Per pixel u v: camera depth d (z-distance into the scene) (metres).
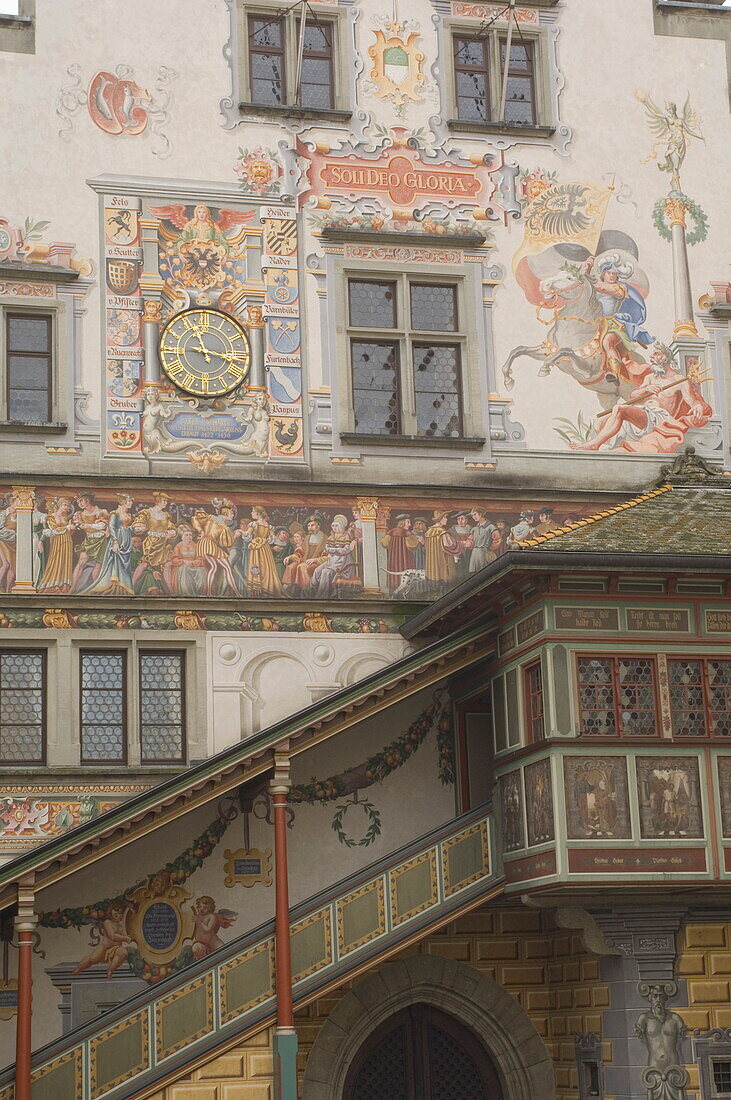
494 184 27.34
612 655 22.27
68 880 23.55
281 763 22.47
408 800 25.17
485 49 28.00
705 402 27.45
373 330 26.33
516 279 27.09
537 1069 24.97
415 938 22.77
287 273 26.11
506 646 23.34
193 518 24.95
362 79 27.14
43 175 25.36
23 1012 21.14
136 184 25.73
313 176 26.58
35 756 23.78
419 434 26.20
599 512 26.33
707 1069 23.03
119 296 25.31
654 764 22.02
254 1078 21.91
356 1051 24.34
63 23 25.95
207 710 24.41
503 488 26.17
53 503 24.45
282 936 22.02
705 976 23.38
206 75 26.45
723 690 22.61
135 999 21.75
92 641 24.17
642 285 27.62
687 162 28.34
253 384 25.59
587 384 26.98
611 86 28.31
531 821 22.30
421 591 25.59
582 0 28.52
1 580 24.02
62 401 24.73
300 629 25.02
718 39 29.05
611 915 23.09
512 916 25.44
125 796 23.77
